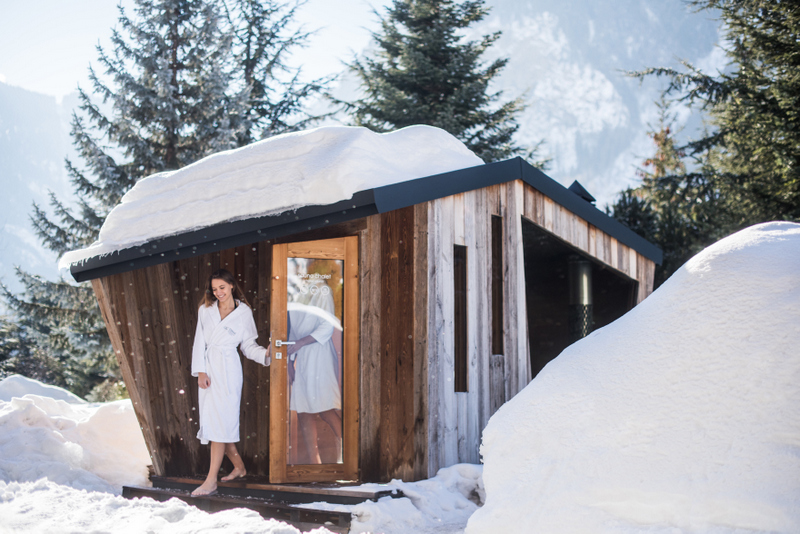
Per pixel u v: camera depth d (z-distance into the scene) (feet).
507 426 10.54
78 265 21.11
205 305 18.63
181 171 20.36
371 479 17.70
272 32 79.30
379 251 18.17
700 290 9.98
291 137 18.43
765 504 7.58
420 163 19.31
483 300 19.65
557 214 23.26
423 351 17.03
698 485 8.20
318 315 18.78
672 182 62.49
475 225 19.54
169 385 20.77
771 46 56.90
